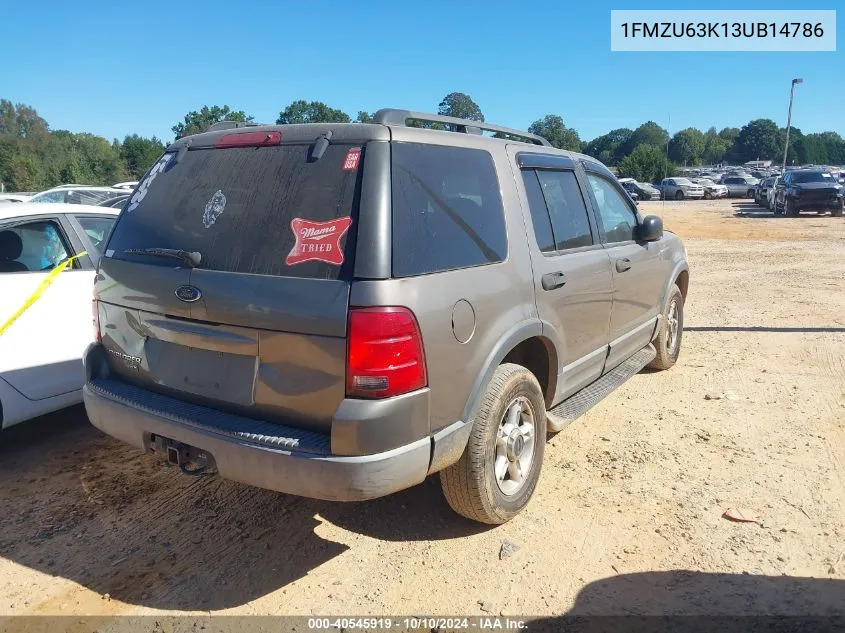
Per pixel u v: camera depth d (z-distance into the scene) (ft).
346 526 12.00
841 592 10.07
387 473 9.08
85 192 40.50
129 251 11.27
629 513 12.35
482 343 10.57
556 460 14.56
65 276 15.33
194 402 10.45
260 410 9.69
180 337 10.36
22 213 15.29
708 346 23.84
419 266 9.59
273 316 9.29
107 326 11.70
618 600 9.95
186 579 10.52
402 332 9.07
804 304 30.63
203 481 13.74
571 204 14.24
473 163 11.43
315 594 10.15
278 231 9.77
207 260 10.16
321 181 9.75
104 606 9.89
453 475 10.93
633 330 17.02
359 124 10.10
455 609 9.80
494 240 11.31
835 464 14.28
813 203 85.46
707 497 12.91
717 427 16.34
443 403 9.87
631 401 18.24
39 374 14.69
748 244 57.52
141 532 11.86
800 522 12.00
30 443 15.69
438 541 11.52
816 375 20.34
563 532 11.74
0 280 14.28
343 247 9.18
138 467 14.43
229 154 10.97
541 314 12.16
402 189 9.73
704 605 9.82
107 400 11.02
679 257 20.40
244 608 9.84
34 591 10.22
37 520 12.25
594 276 14.17
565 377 13.48
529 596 10.07
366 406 8.87
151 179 11.91
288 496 13.10
